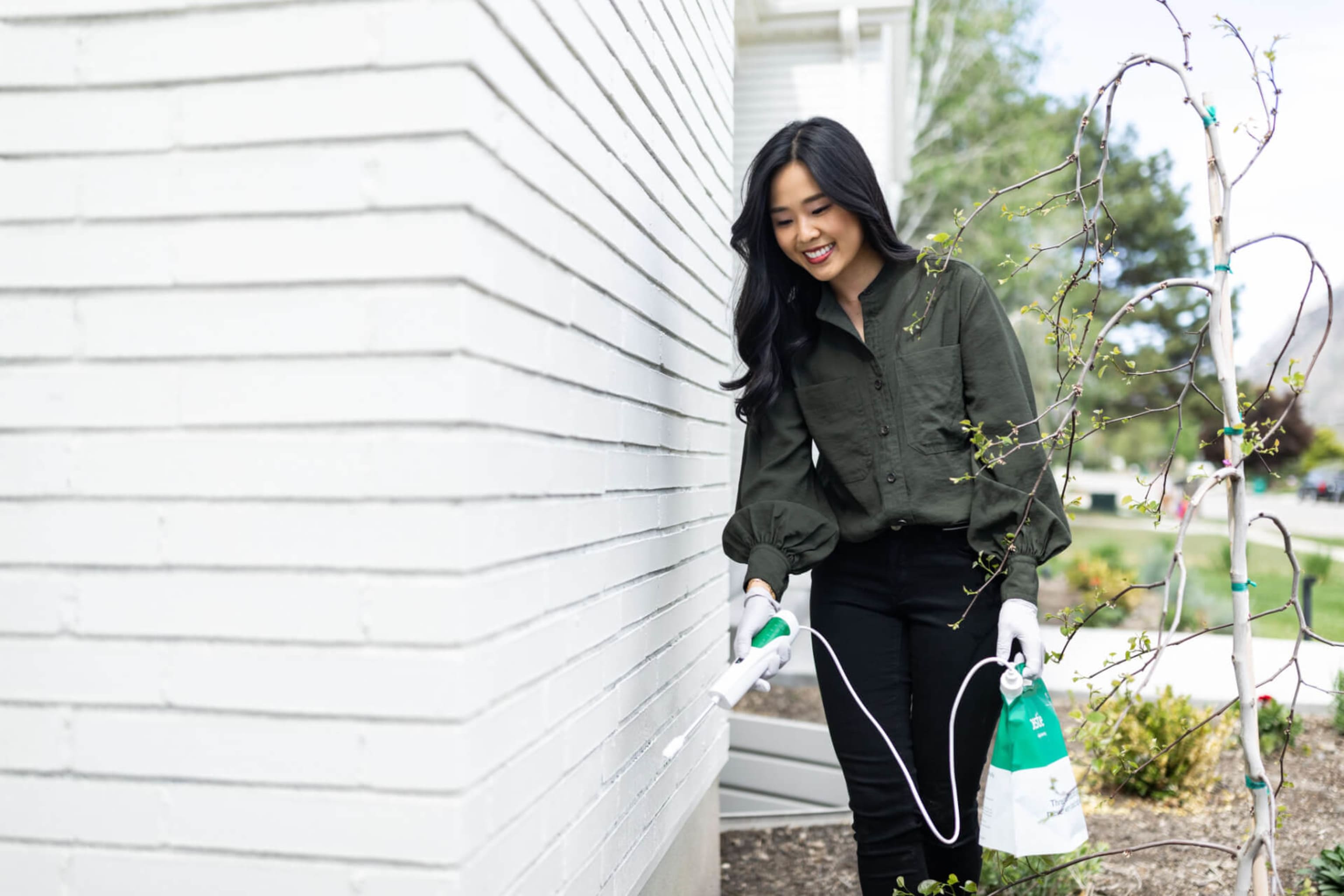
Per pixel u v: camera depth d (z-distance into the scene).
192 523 1.35
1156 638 8.40
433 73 1.29
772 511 2.29
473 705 1.31
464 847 1.30
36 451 1.37
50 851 1.37
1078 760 2.22
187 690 1.35
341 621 1.31
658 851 2.38
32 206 1.37
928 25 21.50
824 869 3.66
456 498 1.29
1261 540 21.53
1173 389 28.59
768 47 7.04
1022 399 2.16
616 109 2.00
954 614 2.21
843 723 2.29
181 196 1.35
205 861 1.35
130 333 1.36
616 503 2.00
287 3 1.32
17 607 1.38
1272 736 4.89
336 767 1.32
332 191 1.31
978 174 19.80
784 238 2.20
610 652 1.97
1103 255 1.84
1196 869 3.40
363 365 1.31
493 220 1.36
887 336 2.24
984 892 3.09
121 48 1.36
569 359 1.70
